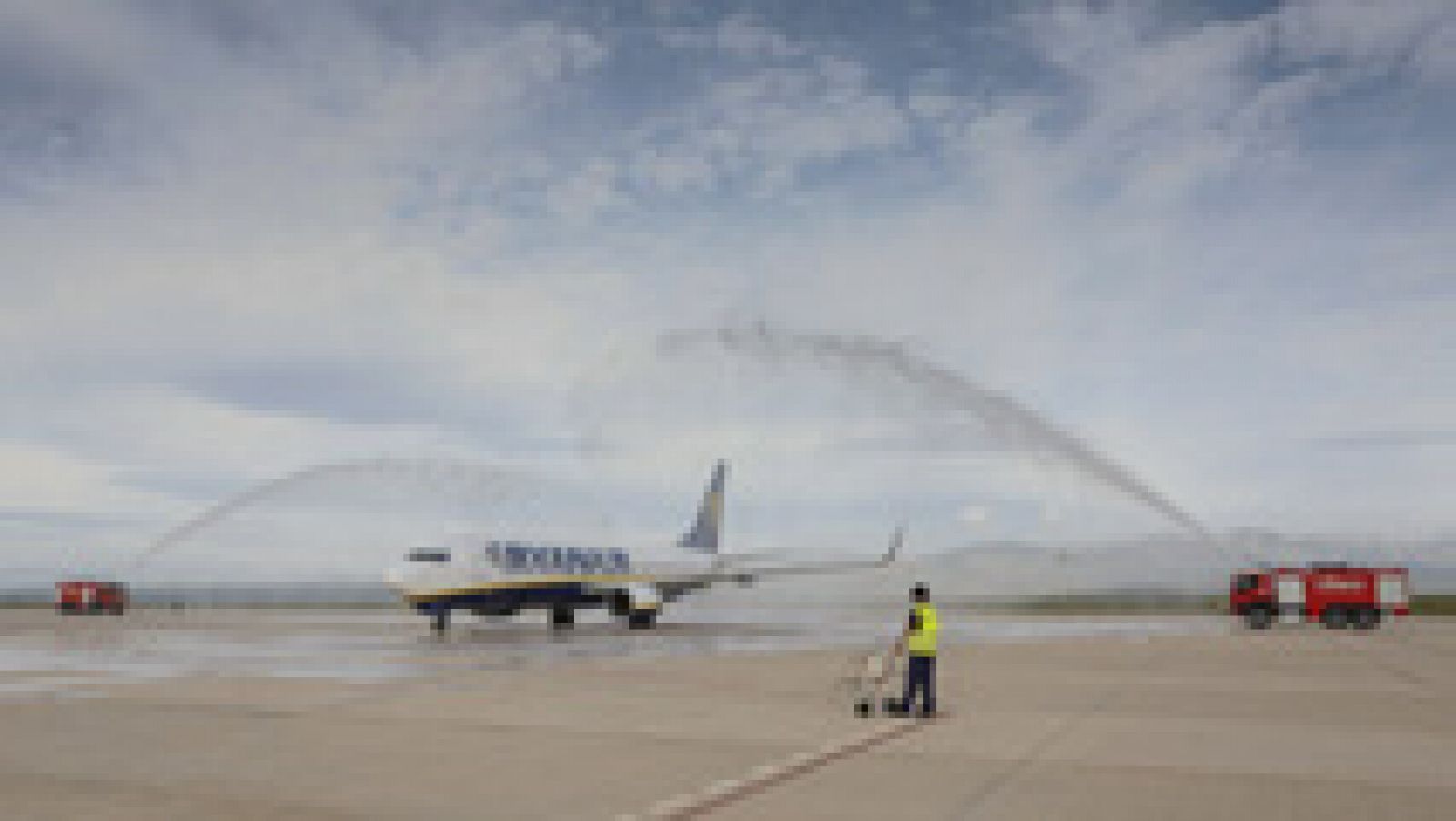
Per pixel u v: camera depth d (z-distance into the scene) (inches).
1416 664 1202.0
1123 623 2657.5
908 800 468.1
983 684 966.4
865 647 1568.7
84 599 3383.4
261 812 449.4
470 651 1466.5
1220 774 526.3
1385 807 450.6
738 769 542.3
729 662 1251.8
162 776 527.5
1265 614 2266.2
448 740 639.8
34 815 444.5
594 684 975.0
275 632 2084.2
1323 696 862.5
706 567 2755.9
